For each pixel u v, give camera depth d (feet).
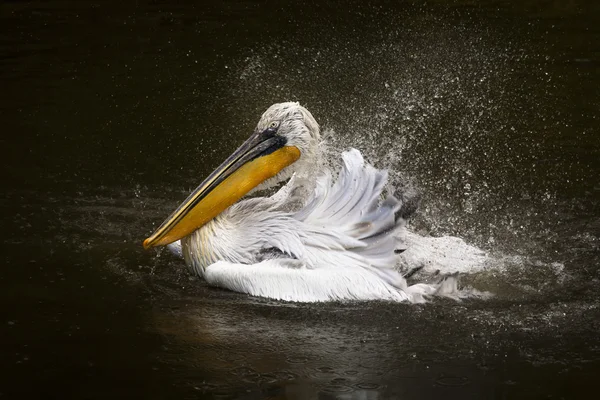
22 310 32.76
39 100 57.47
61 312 32.65
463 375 28.14
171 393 27.07
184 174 48.01
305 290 32.91
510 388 27.35
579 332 30.83
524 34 69.10
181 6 78.48
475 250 37.01
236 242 34.91
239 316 32.32
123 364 28.89
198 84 60.70
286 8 77.82
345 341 30.48
